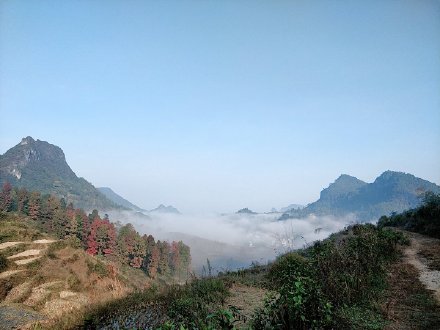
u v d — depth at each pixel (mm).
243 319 9133
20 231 52094
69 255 44156
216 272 20250
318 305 7355
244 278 17531
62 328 13578
